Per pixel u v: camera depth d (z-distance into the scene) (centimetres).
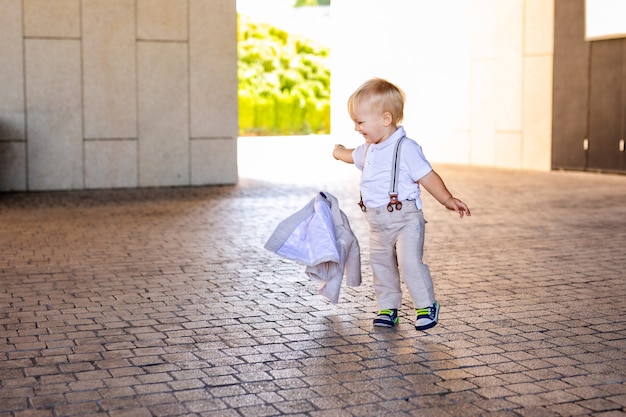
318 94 2858
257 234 945
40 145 1354
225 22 1425
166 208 1155
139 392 434
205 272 742
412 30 1909
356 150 552
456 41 1803
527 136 1681
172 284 693
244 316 591
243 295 654
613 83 1530
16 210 1130
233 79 1439
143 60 1391
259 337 537
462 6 1783
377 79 531
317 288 677
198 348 513
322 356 496
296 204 1195
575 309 607
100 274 732
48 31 1340
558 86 1619
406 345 518
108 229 976
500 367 474
